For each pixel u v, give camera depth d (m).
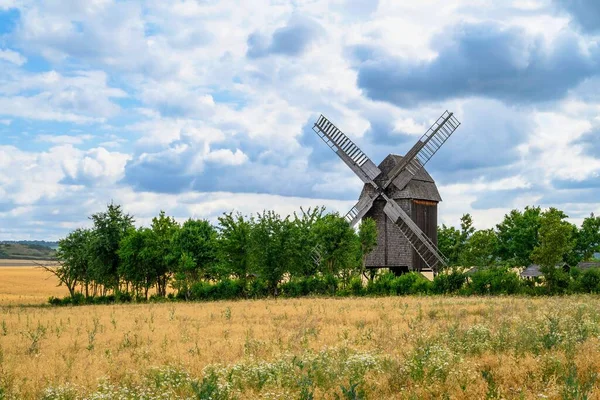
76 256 75.81
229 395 12.55
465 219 89.38
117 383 15.30
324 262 66.81
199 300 62.50
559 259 53.72
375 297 53.53
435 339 18.72
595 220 74.44
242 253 63.66
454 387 12.67
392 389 13.23
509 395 12.11
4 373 16.00
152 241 71.19
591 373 12.81
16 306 61.34
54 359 19.25
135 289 79.44
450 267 61.81
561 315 24.62
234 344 21.48
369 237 64.75
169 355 19.19
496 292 53.06
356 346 19.52
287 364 15.09
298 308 40.16
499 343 17.36
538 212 77.88
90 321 34.72
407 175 65.62
